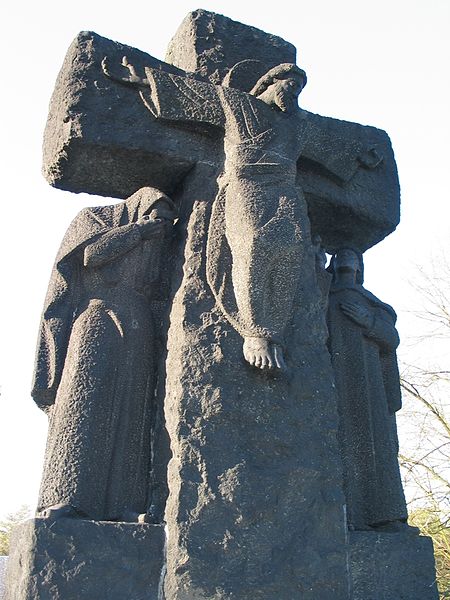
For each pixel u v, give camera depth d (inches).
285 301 147.6
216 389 138.6
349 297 173.6
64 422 136.9
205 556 126.5
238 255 147.3
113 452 138.4
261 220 148.6
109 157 157.5
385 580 145.1
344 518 138.2
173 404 137.8
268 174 154.6
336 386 165.0
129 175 163.0
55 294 148.9
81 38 159.6
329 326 170.1
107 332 144.6
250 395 140.4
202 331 143.2
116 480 137.0
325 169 173.2
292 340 148.7
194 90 159.9
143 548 126.1
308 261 156.7
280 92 161.8
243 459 135.0
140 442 141.8
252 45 179.0
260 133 158.4
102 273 150.9
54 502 131.0
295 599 128.9
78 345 143.2
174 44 184.9
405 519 158.6
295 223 151.6
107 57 159.3
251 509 131.6
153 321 152.3
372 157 179.9
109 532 125.7
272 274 148.6
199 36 175.0
